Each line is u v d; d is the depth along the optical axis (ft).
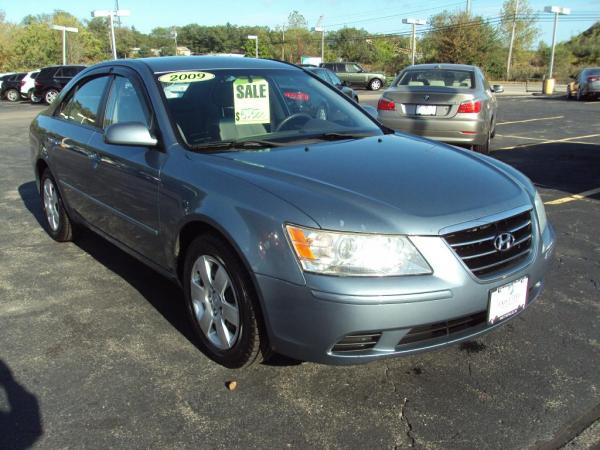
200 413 8.63
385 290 7.78
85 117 14.19
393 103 28.58
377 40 256.32
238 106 11.93
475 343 10.61
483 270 8.47
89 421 8.45
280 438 8.07
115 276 14.02
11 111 69.67
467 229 8.29
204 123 11.28
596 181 24.39
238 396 9.05
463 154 11.21
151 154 11.02
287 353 8.52
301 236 7.98
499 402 8.86
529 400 8.89
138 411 8.68
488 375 9.57
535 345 10.52
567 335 10.90
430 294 7.91
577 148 33.78
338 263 7.87
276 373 9.66
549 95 95.25
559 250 15.64
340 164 9.77
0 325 11.46
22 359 10.16
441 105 27.48
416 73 30.96
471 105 27.09
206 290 9.86
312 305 7.92
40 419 8.49
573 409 8.66
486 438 8.05
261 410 8.70
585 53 218.18
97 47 201.36
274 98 12.56
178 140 10.76
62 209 15.84
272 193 8.60
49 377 9.59
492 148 34.14
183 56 13.58
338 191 8.58
